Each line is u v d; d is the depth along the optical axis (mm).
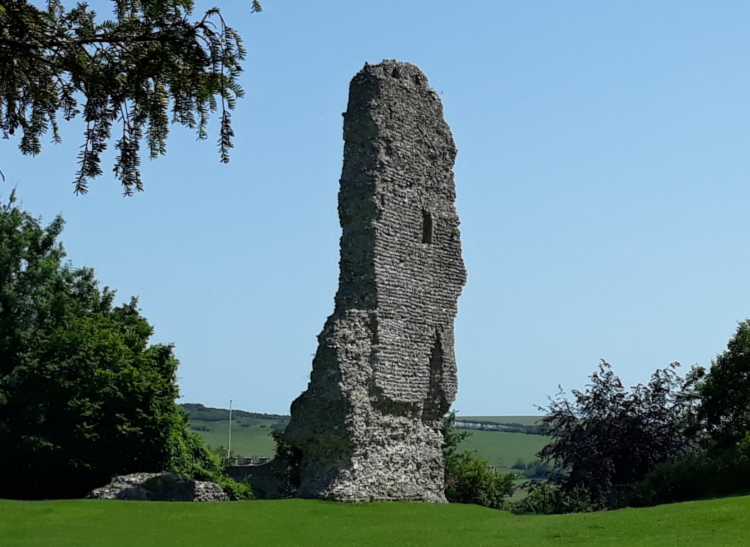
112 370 50344
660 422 57719
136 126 12539
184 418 54875
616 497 52844
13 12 12055
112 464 48594
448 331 40281
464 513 34250
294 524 29766
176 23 12398
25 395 48844
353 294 37219
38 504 32062
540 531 28391
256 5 12281
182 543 26328
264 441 133125
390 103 39000
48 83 12719
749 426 49344
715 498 35219
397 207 38625
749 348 50969
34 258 56188
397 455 37625
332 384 35750
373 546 26109
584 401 58594
